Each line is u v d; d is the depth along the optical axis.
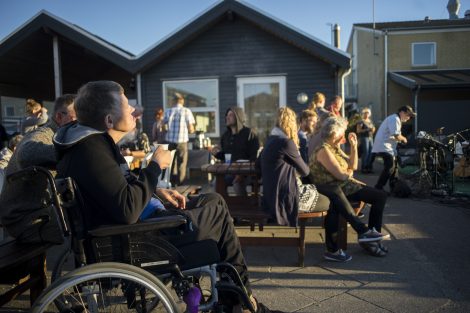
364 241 3.90
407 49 21.52
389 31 21.45
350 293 3.21
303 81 9.60
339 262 3.89
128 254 2.08
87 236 2.04
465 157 8.73
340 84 9.45
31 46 9.87
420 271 3.62
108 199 2.00
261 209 3.98
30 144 2.64
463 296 3.11
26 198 2.62
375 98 23.05
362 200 4.13
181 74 9.95
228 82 9.84
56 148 2.14
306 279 3.50
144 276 2.02
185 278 2.29
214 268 2.35
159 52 9.35
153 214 2.52
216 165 4.77
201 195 2.82
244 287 2.44
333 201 3.88
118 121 2.26
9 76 11.60
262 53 9.69
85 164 2.03
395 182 7.26
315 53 8.98
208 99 10.00
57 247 4.50
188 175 9.66
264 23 9.05
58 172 2.15
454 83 18.02
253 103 9.83
